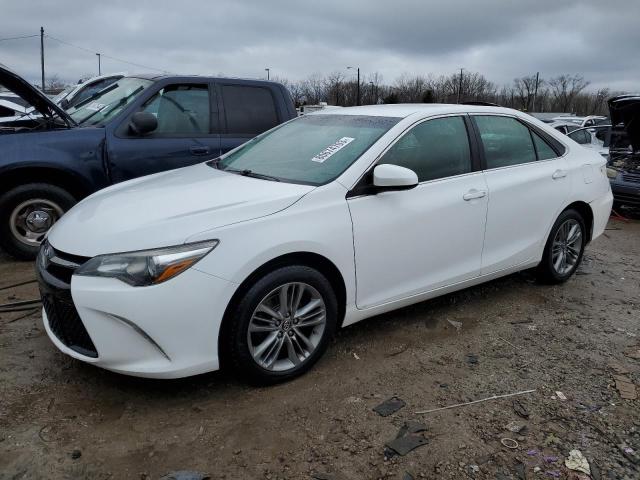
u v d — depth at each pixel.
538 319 4.24
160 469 2.48
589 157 5.04
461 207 3.85
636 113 8.36
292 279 3.07
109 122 5.36
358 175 3.38
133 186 3.71
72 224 3.14
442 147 3.88
